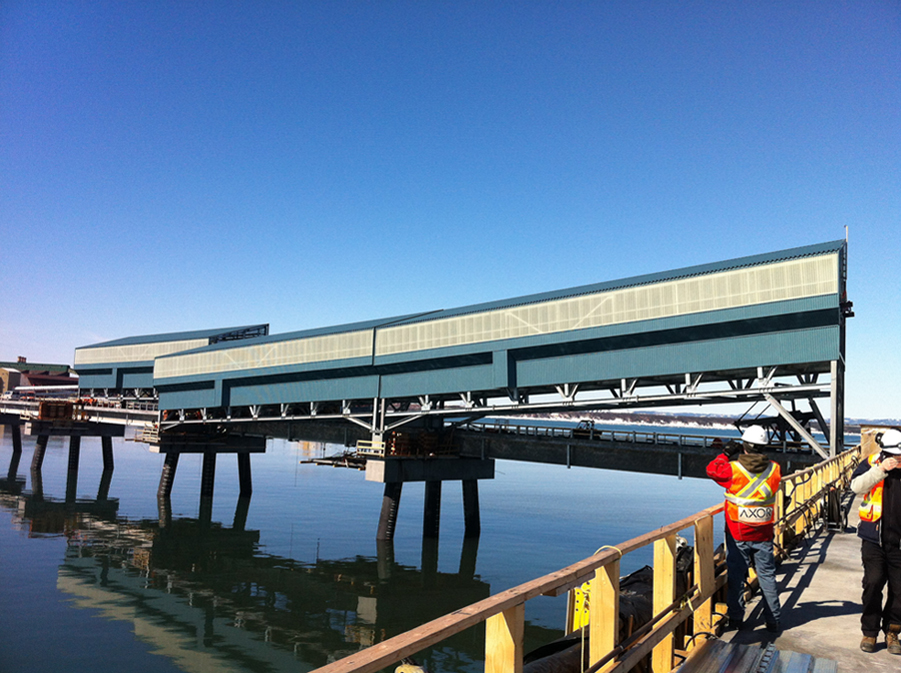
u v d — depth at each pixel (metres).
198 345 81.12
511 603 2.98
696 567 6.26
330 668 2.06
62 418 85.19
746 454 6.71
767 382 33.91
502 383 43.91
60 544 40.62
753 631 6.67
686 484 97.31
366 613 27.80
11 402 101.94
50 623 24.66
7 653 21.06
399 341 50.34
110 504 60.38
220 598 29.69
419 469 48.06
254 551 40.81
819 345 31.92
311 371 56.41
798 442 36.75
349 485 85.94
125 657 21.33
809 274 31.70
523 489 83.88
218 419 66.31
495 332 44.53
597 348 40.12
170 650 22.27
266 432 70.69
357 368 53.09
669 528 5.33
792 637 6.48
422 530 50.50
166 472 67.44
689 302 35.78
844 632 6.63
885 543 6.09
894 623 6.03
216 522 52.03
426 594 31.19
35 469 82.06
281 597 30.22
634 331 37.72
